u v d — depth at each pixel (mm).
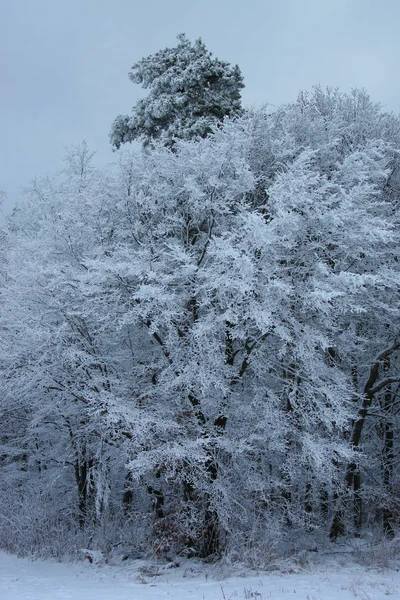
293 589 7160
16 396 11305
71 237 11367
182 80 20047
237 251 9375
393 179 13984
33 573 8961
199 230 11859
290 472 10656
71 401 12180
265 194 12312
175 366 10648
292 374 11391
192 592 7258
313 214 10422
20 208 14797
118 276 10352
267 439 11016
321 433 11953
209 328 9727
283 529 12102
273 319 9703
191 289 10617
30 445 15102
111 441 11281
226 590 7340
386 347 13539
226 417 11172
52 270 10586
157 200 11461
